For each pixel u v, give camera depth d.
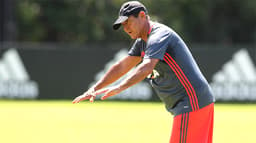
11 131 45.16
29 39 131.25
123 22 20.80
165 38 20.69
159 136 42.81
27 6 128.25
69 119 54.03
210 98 21.89
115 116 56.88
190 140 21.67
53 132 44.66
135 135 43.25
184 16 136.25
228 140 40.88
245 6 143.75
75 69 72.75
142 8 21.05
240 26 147.50
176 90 21.61
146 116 56.91
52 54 72.94
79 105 68.25
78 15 129.00
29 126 48.38
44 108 64.44
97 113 59.66
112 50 72.25
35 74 72.88
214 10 144.25
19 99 73.06
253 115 59.09
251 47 70.75
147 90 72.31
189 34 137.12
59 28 129.38
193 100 21.45
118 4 126.75
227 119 55.34
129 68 23.30
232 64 71.00
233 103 71.00
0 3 103.69
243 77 70.94
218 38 143.75
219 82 71.00
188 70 21.27
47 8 129.62
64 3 130.12
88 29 128.62
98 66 72.50
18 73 72.94
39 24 130.62
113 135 43.19
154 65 20.36
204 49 70.94
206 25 140.88
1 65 72.75
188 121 21.58
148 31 21.25
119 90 20.19
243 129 47.44
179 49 21.05
